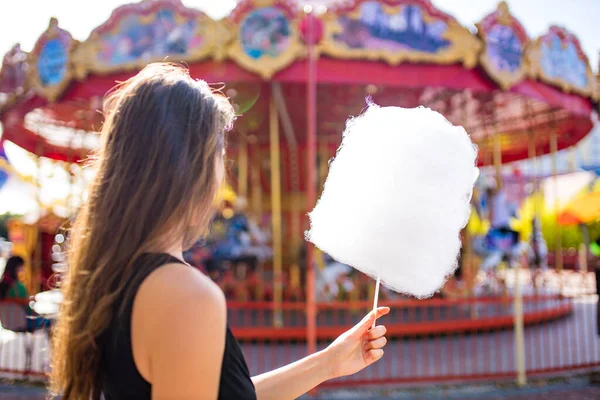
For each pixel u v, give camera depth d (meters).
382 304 5.73
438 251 1.36
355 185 1.40
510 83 7.06
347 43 6.62
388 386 5.61
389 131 1.38
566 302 11.07
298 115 10.84
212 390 0.85
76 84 7.30
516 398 5.27
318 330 7.65
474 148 1.42
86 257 1.04
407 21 6.73
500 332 8.66
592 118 9.56
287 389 1.37
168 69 1.16
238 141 12.83
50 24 7.25
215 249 9.93
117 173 1.02
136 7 6.78
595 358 6.89
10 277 5.88
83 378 1.01
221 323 0.90
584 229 13.22
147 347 0.88
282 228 13.34
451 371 6.25
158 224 0.98
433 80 7.02
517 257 9.55
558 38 7.84
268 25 6.55
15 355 6.72
